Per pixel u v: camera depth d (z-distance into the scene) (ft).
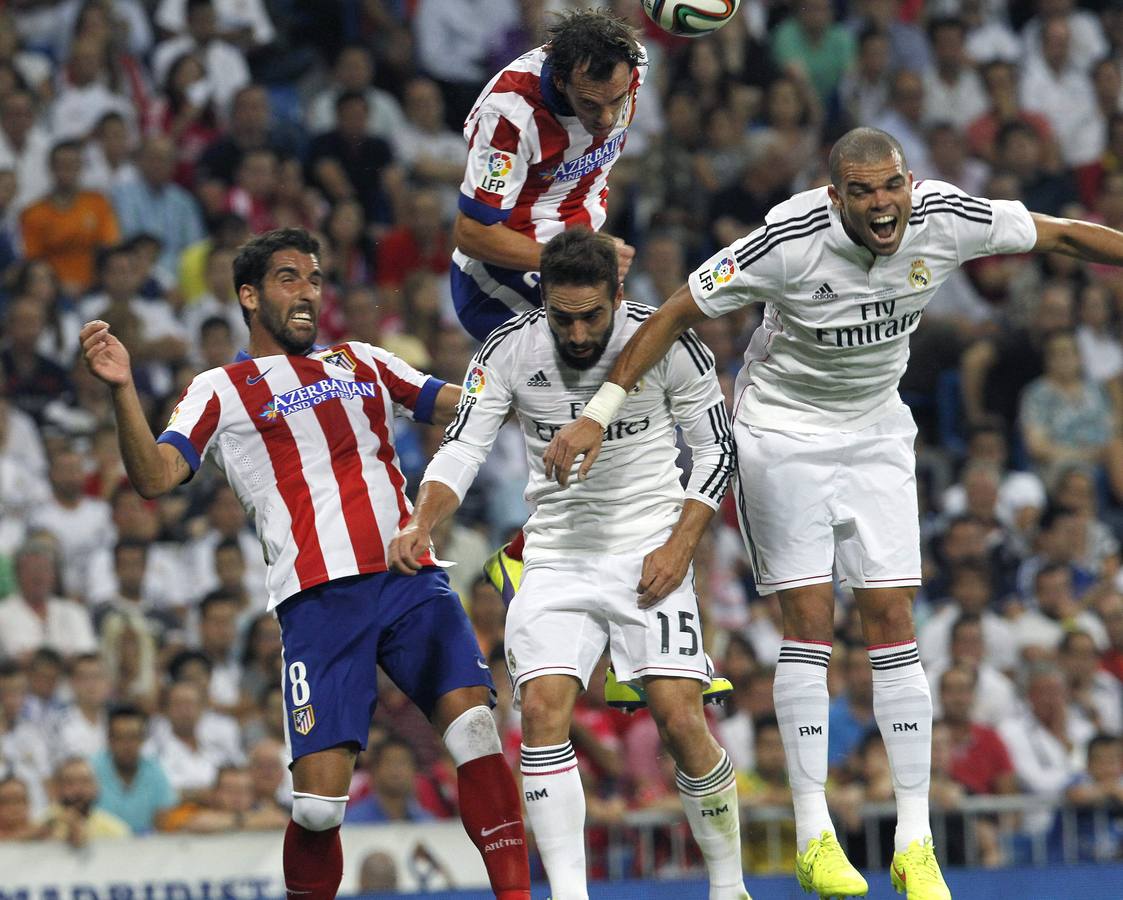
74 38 136.56
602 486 53.42
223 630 100.68
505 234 56.65
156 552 106.83
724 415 53.88
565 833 51.75
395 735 92.79
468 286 58.95
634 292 130.82
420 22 146.41
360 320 122.52
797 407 53.67
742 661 101.81
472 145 56.90
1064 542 119.85
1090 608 117.29
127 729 91.25
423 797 92.73
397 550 50.98
